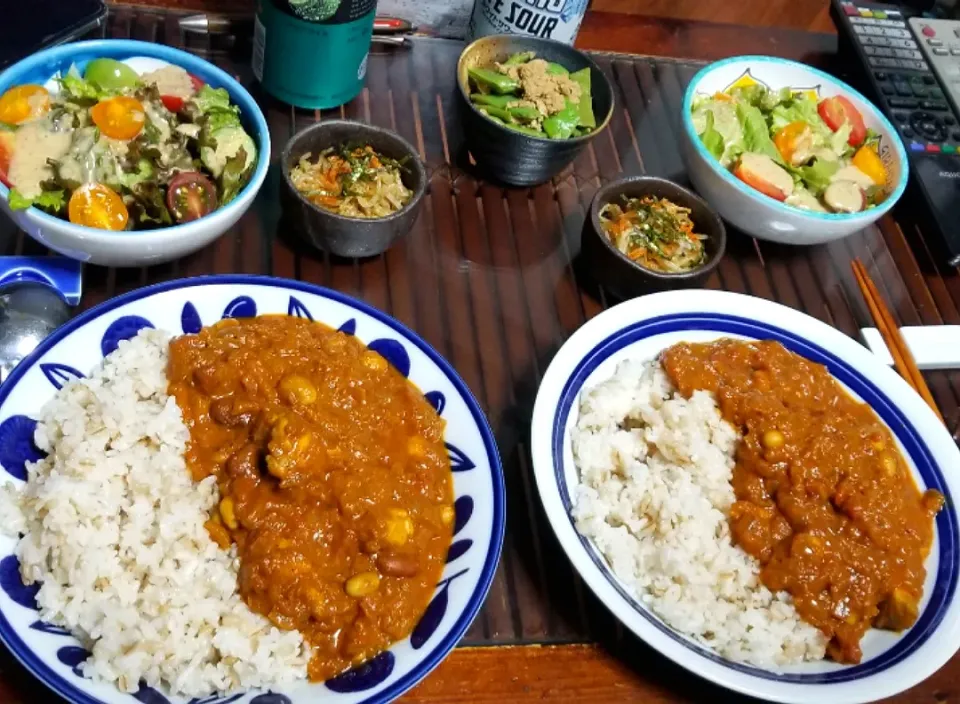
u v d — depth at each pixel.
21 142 0.39
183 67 0.45
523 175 0.51
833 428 0.43
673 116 0.60
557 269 0.50
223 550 0.35
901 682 0.36
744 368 0.45
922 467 0.44
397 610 0.35
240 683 0.32
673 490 0.41
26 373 0.36
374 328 0.41
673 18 0.66
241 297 0.41
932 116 0.59
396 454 0.38
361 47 0.49
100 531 0.34
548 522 0.39
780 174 0.53
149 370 0.38
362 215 0.46
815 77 0.58
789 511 0.40
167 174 0.41
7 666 0.32
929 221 0.57
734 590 0.39
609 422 0.43
